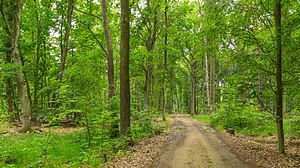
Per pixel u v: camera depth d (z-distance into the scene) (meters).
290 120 14.16
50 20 22.42
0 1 17.52
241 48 11.51
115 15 22.97
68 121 22.39
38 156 9.79
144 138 14.71
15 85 27.84
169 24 26.78
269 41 10.38
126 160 9.03
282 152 10.07
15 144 11.66
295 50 9.65
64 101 13.09
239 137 15.35
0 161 9.34
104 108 13.30
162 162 8.71
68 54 30.77
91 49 25.98
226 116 19.91
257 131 17.58
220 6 10.40
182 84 60.62
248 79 10.43
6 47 21.20
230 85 11.28
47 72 28.75
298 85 10.01
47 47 29.50
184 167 8.09
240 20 10.45
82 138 14.02
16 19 17.73
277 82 10.08
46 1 22.69
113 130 13.74
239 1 10.43
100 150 10.72
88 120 12.70
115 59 27.94
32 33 26.91
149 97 25.53
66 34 24.91
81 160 9.68
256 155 9.70
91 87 15.43
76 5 25.64
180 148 11.26
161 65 30.25
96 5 21.72
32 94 32.25
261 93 10.81
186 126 21.69
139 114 17.34
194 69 47.16
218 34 11.01
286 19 9.87
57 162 9.34
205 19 11.04
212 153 10.16
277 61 9.95
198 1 28.52
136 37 23.20
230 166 8.16
